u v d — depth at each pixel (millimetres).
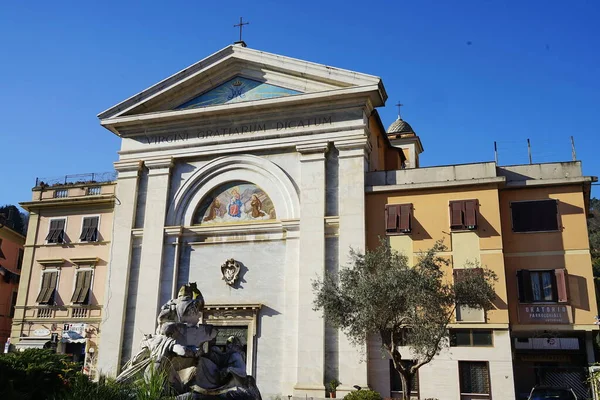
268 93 31953
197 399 12930
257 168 31156
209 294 29906
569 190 26828
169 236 31391
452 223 26984
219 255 30422
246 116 31703
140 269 30984
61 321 32562
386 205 28516
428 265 22109
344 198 28828
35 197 35594
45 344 32250
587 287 25391
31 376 12469
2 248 42406
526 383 30766
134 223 32156
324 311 23984
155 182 32406
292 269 28766
